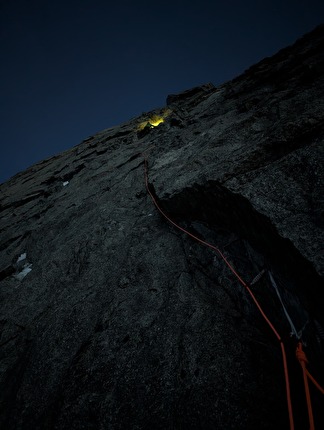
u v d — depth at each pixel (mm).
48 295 5648
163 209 5961
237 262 3789
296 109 4695
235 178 3447
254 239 3428
